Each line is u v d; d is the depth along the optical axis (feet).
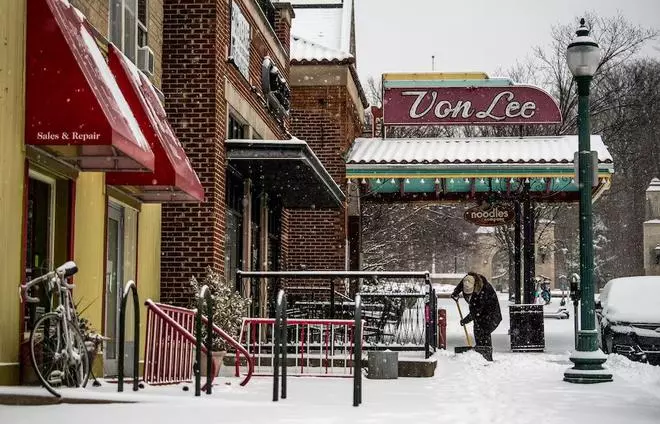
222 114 57.72
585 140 47.50
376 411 32.01
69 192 39.78
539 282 196.85
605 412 33.12
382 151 83.05
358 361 33.94
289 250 92.63
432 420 29.76
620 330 65.26
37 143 34.47
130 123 38.47
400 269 170.30
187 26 56.65
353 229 96.17
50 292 35.37
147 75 50.26
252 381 44.29
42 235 38.96
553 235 224.33
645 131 175.22
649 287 69.82
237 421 28.27
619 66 139.23
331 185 71.46
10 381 33.32
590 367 45.65
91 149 37.83
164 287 55.06
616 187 211.00
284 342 35.50
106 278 45.21
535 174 78.48
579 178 47.37
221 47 57.52
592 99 141.79
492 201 81.97
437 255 249.55
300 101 92.84
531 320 75.92
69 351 34.19
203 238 55.26
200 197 48.44
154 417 28.58
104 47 43.14
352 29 110.73
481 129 139.13
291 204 80.94
